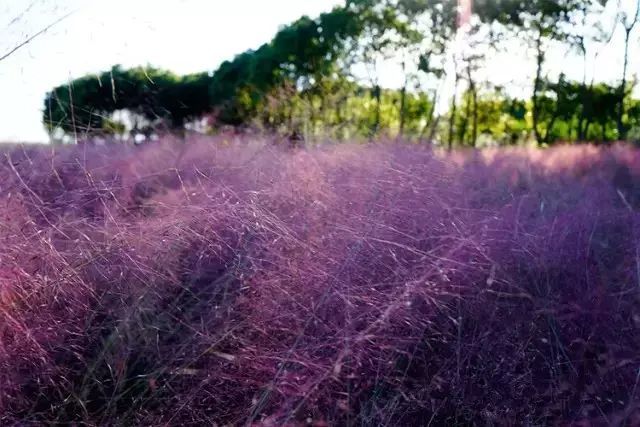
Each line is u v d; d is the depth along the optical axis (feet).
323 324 8.24
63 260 8.74
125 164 14.83
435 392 8.13
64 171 12.22
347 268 9.05
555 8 63.41
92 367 7.93
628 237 11.42
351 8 68.44
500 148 30.58
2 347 7.70
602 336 9.00
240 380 7.87
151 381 7.72
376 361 8.14
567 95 70.79
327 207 10.61
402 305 8.28
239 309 8.75
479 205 12.86
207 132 21.53
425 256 9.00
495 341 8.61
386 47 68.28
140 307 8.39
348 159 13.46
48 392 7.88
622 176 22.02
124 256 9.06
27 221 9.35
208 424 7.67
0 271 8.31
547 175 20.56
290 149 15.31
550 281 9.89
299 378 7.68
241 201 10.36
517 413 8.06
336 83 51.39
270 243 9.46
